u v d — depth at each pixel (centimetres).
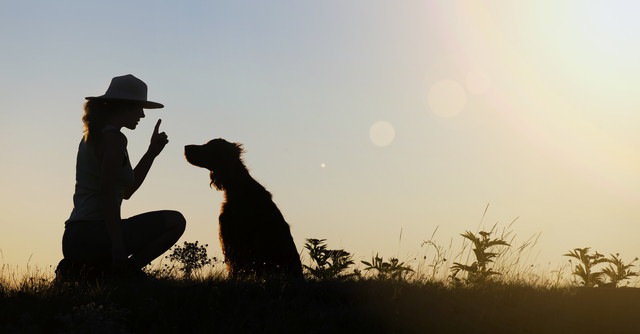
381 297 641
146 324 536
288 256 891
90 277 652
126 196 716
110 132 630
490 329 562
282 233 894
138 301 571
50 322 529
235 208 891
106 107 653
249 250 880
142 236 661
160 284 632
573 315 611
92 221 640
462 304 633
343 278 733
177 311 549
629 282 783
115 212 623
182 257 822
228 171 911
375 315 568
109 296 581
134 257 669
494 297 665
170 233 675
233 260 888
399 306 598
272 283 661
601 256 801
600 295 703
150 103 672
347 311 578
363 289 661
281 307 582
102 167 622
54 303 565
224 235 900
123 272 625
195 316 544
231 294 616
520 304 653
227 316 557
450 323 561
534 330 568
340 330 538
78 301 569
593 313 621
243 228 883
